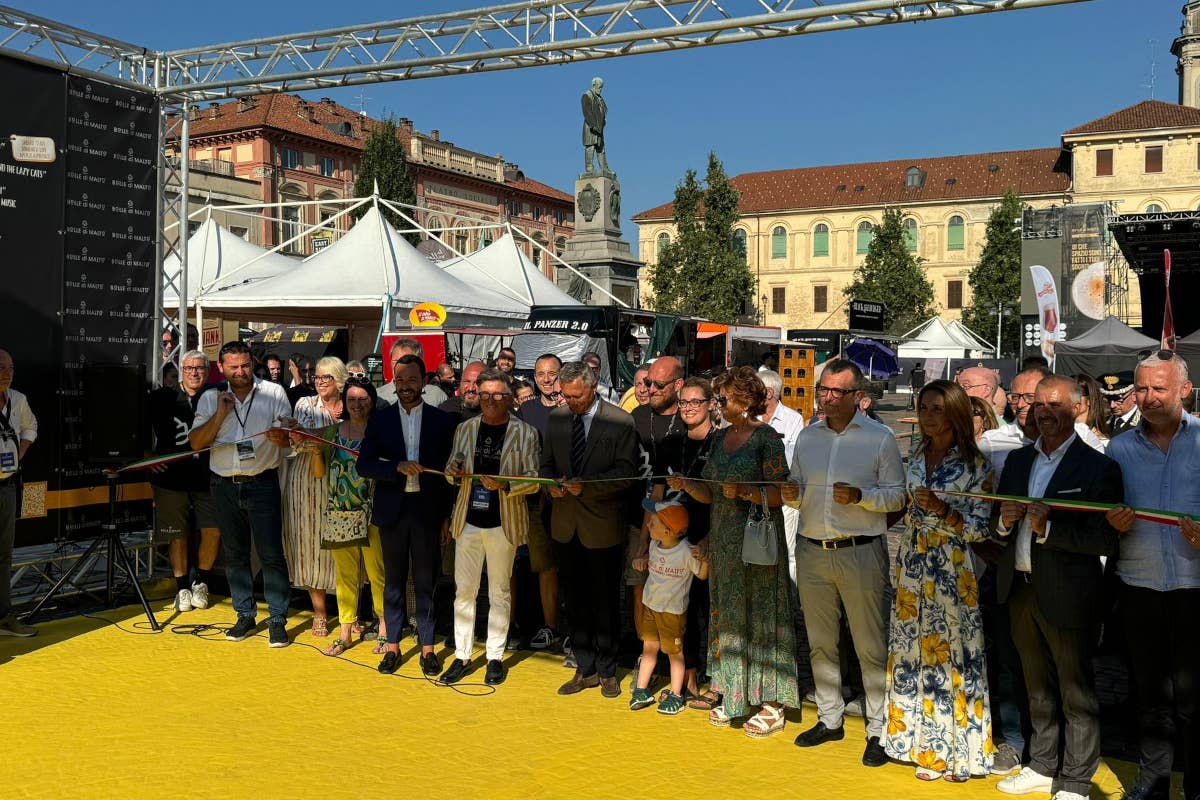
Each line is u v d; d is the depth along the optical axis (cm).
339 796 409
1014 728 459
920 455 432
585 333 1328
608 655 548
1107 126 6006
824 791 416
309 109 5362
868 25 862
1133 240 1972
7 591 654
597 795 411
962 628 425
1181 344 1546
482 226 2139
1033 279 1495
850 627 455
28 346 715
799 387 1381
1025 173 6575
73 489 738
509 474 566
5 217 702
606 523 536
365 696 541
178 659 608
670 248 5188
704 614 583
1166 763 398
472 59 983
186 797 408
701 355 1620
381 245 1586
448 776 430
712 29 901
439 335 1216
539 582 652
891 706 435
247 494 634
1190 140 5816
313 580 649
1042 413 403
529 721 503
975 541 413
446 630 684
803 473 457
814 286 7044
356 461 596
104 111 774
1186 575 383
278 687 555
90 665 593
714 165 5116
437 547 594
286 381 1202
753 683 483
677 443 547
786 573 485
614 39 930
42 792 412
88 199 760
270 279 1588
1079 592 391
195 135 5019
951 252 6656
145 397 709
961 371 560
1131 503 397
